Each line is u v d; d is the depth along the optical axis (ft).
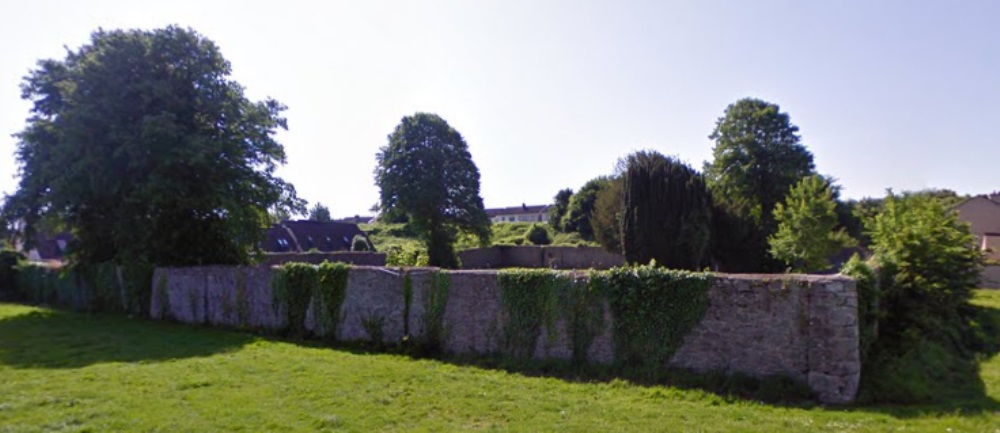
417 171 133.18
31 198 63.93
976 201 132.46
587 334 31.99
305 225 171.22
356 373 30.25
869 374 26.48
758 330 27.25
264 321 48.11
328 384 27.35
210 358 35.04
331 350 39.29
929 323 32.37
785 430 20.35
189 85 64.44
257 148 68.85
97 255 69.51
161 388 26.30
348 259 99.86
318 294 44.45
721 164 120.57
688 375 28.50
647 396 26.20
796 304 26.35
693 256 82.07
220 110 63.98
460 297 36.86
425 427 20.54
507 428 20.47
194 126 63.31
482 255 157.17
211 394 25.17
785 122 117.19
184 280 55.16
